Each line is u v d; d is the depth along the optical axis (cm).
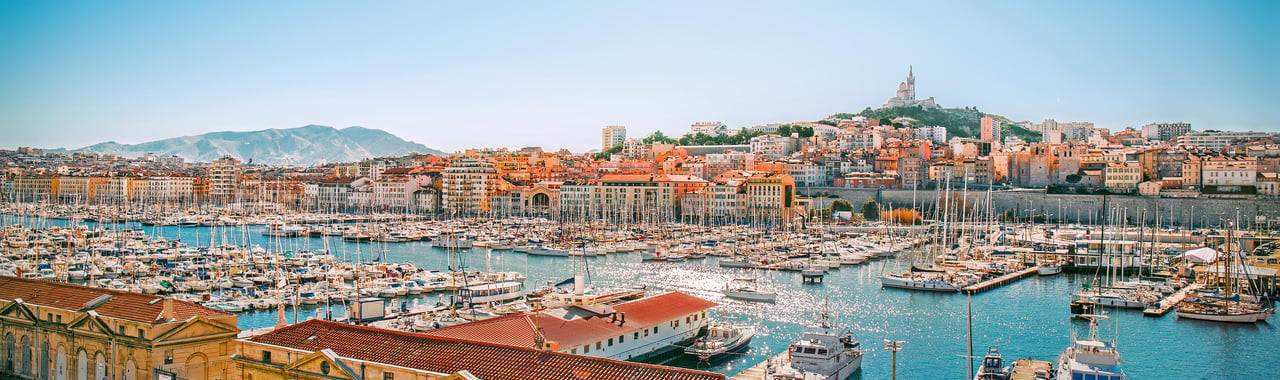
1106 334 14450
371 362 7775
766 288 19862
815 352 11238
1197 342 13825
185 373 8769
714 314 16400
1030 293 19362
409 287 18550
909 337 14400
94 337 9031
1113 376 9750
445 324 14000
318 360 7906
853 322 15700
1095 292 17800
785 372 10188
